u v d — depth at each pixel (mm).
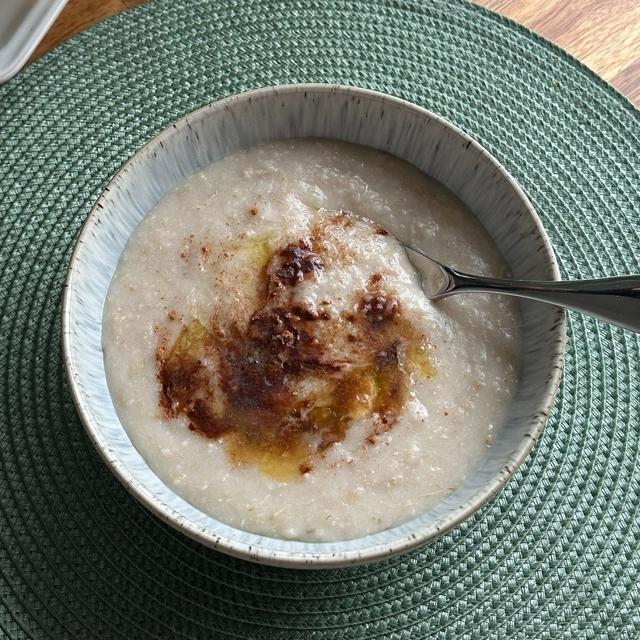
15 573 237
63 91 302
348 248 257
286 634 233
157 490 227
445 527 206
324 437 236
